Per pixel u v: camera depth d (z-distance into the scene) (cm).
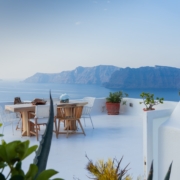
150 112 213
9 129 614
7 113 563
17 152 56
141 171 339
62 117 533
